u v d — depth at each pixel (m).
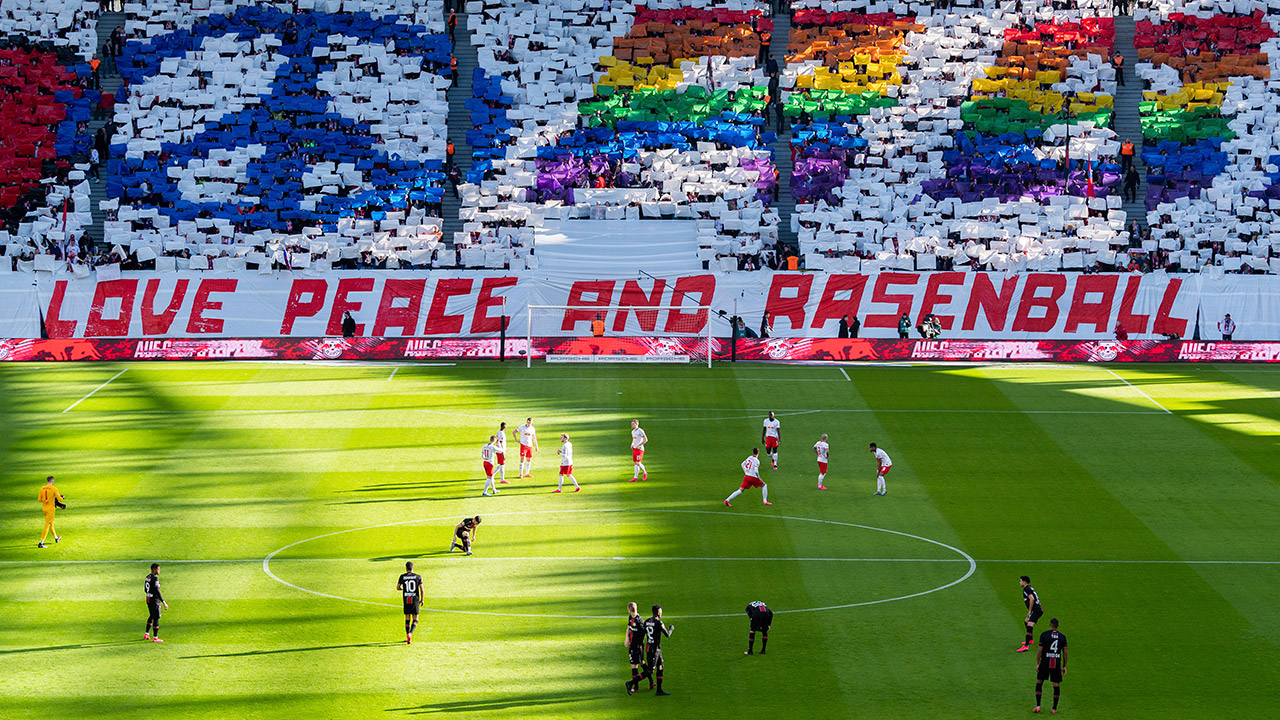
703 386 54.41
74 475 42.38
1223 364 58.50
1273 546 37.19
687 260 64.12
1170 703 27.75
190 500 40.16
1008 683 28.61
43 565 34.91
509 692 27.89
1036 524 38.84
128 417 49.09
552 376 56.03
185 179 66.88
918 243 64.69
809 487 42.03
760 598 33.22
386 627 31.19
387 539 37.00
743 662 29.53
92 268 62.09
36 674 28.50
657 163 68.44
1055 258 63.72
